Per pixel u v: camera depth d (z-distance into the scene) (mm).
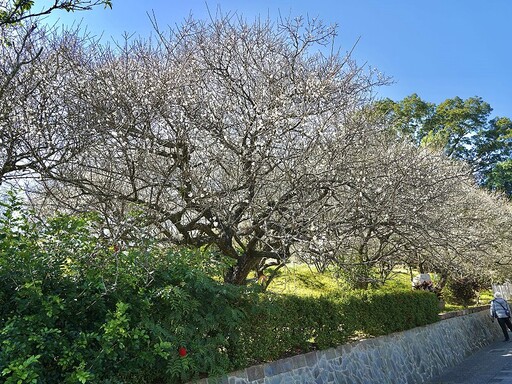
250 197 6602
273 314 6094
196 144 6594
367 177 6855
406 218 6969
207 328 4914
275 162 6641
